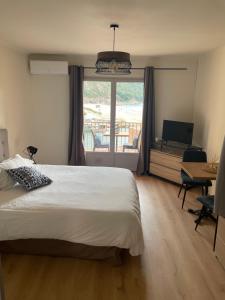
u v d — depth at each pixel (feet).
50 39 12.57
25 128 16.90
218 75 13.69
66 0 7.55
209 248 9.52
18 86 15.66
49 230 8.13
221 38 11.85
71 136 18.42
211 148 14.46
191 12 8.41
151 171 18.25
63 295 7.09
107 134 19.30
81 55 17.48
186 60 17.54
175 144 17.65
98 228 8.00
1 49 13.37
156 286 7.52
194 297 7.14
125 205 8.49
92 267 8.27
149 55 16.89
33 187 9.71
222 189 7.22
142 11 8.37
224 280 7.85
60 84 18.04
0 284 4.13
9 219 8.09
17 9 8.36
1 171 9.98
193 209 12.83
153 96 17.85
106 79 18.26
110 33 11.23
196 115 17.56
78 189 9.84
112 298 7.03
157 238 10.11
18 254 8.80
